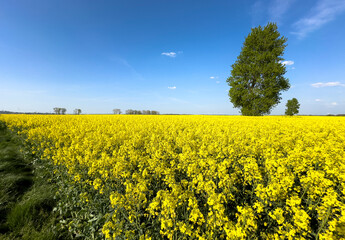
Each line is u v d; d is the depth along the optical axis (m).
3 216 4.49
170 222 3.06
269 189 3.65
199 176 4.31
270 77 34.78
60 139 9.49
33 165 7.91
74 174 5.60
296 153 6.38
